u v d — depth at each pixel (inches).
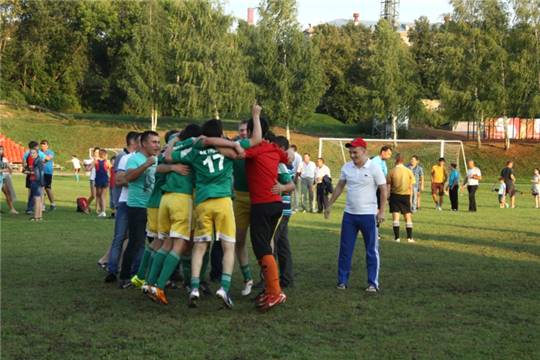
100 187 714.2
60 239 520.4
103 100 2775.6
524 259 455.8
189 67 2097.7
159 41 2186.3
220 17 2140.7
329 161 1488.7
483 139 2255.2
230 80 2105.1
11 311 287.7
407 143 1691.7
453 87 2127.2
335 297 326.6
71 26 2682.1
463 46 2089.1
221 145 296.4
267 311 294.8
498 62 2030.0
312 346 242.2
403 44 2322.8
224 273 297.7
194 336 254.1
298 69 2138.3
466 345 245.9
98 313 287.3
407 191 552.1
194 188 306.0
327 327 269.6
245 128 340.2
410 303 314.8
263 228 301.4
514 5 2076.8
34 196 668.7
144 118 2493.8
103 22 2711.6
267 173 303.9
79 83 2723.9
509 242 553.3
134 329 263.0
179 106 2128.4
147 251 330.0
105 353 231.6
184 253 329.7
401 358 229.8
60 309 292.7
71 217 705.0
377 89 2178.9
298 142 2121.1
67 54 2628.0
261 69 2148.1
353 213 346.9
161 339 249.3
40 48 2541.8
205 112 2132.1
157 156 343.3
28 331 257.8
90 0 2667.3
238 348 238.7
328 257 454.9
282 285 349.7
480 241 558.9
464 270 407.8
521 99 2031.3
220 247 366.3
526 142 2156.7
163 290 295.4
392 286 355.9
